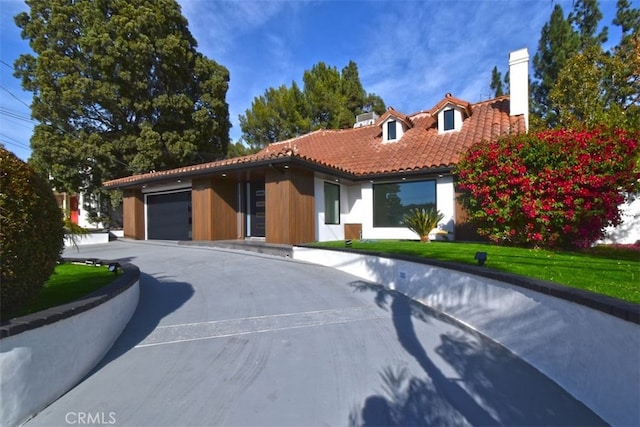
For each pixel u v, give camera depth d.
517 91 12.75
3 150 3.04
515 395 2.84
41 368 2.72
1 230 2.77
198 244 12.94
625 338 2.34
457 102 13.26
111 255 10.84
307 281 7.27
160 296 6.09
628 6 17.36
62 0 18.69
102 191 19.73
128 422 2.53
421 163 11.78
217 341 4.09
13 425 2.48
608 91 13.86
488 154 7.59
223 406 2.72
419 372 3.25
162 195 15.93
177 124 21.20
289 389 2.97
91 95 18.03
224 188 13.56
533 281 3.50
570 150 6.65
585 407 2.65
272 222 11.13
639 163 6.53
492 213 7.66
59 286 5.32
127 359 3.62
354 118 29.06
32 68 19.11
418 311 5.25
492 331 4.14
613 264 5.27
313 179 11.99
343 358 3.58
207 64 22.73
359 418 2.54
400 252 7.29
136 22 18.91
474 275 4.52
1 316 2.85
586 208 6.59
